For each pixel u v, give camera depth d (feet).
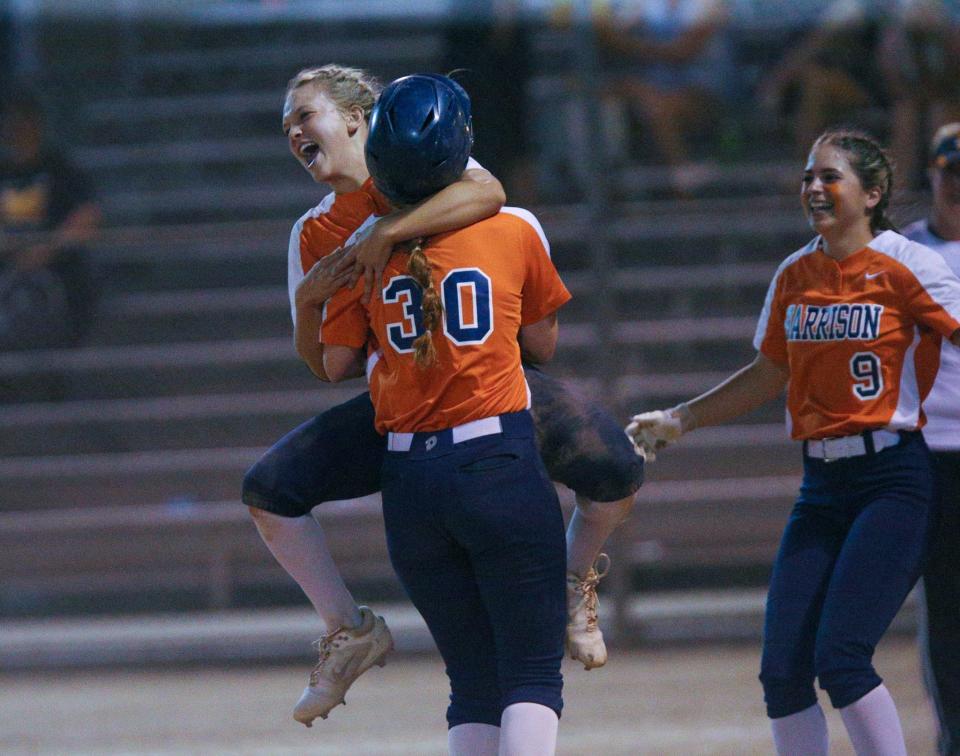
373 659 39.24
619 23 102.99
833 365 41.11
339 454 38.17
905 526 39.86
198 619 86.17
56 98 121.19
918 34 96.22
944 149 45.91
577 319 97.40
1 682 76.89
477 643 37.63
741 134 104.58
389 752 59.52
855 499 41.01
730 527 83.92
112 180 115.85
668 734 60.39
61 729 65.87
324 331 37.73
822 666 38.78
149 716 68.03
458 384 35.24
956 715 45.93
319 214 39.22
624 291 98.02
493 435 35.24
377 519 84.43
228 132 121.19
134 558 85.61
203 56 125.49
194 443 94.38
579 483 38.50
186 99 123.34
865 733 38.24
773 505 83.87
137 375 97.91
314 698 38.93
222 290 106.01
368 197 38.83
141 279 106.93
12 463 92.12
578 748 58.85
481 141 93.04
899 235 41.47
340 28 127.24
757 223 95.71
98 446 94.07
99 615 90.63
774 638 40.14
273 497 37.70
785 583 40.88
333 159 38.88
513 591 35.42
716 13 104.32
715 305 97.66
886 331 40.55
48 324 90.74
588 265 97.96
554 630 35.88
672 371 93.71
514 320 36.11
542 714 35.12
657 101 102.73
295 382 97.76
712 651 77.92
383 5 127.54
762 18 108.06
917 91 95.86
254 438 94.32
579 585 39.78
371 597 89.40
